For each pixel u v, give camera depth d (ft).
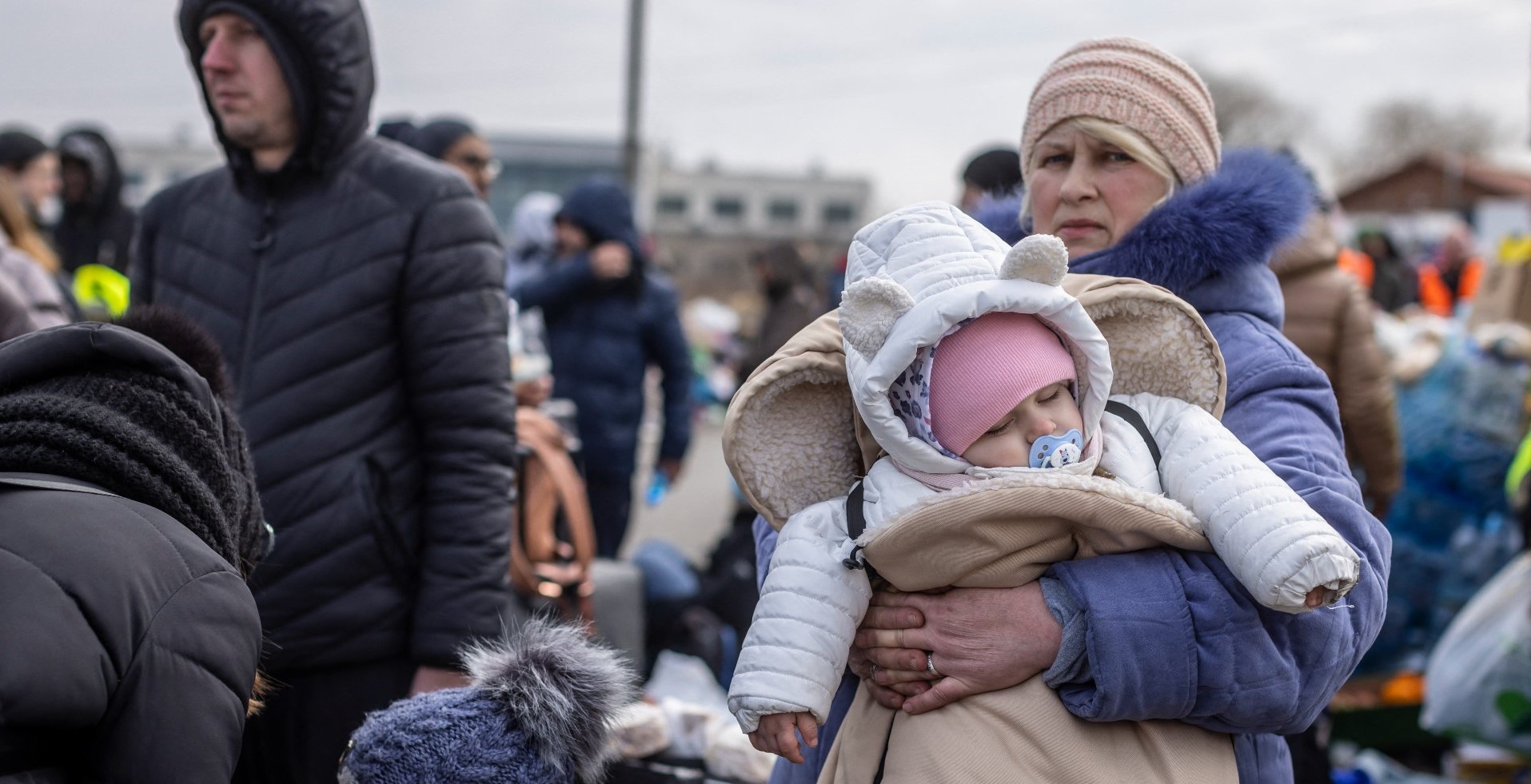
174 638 4.66
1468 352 17.15
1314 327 12.89
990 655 5.55
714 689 14.28
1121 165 6.78
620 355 18.92
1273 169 6.68
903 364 5.32
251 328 8.63
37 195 17.81
